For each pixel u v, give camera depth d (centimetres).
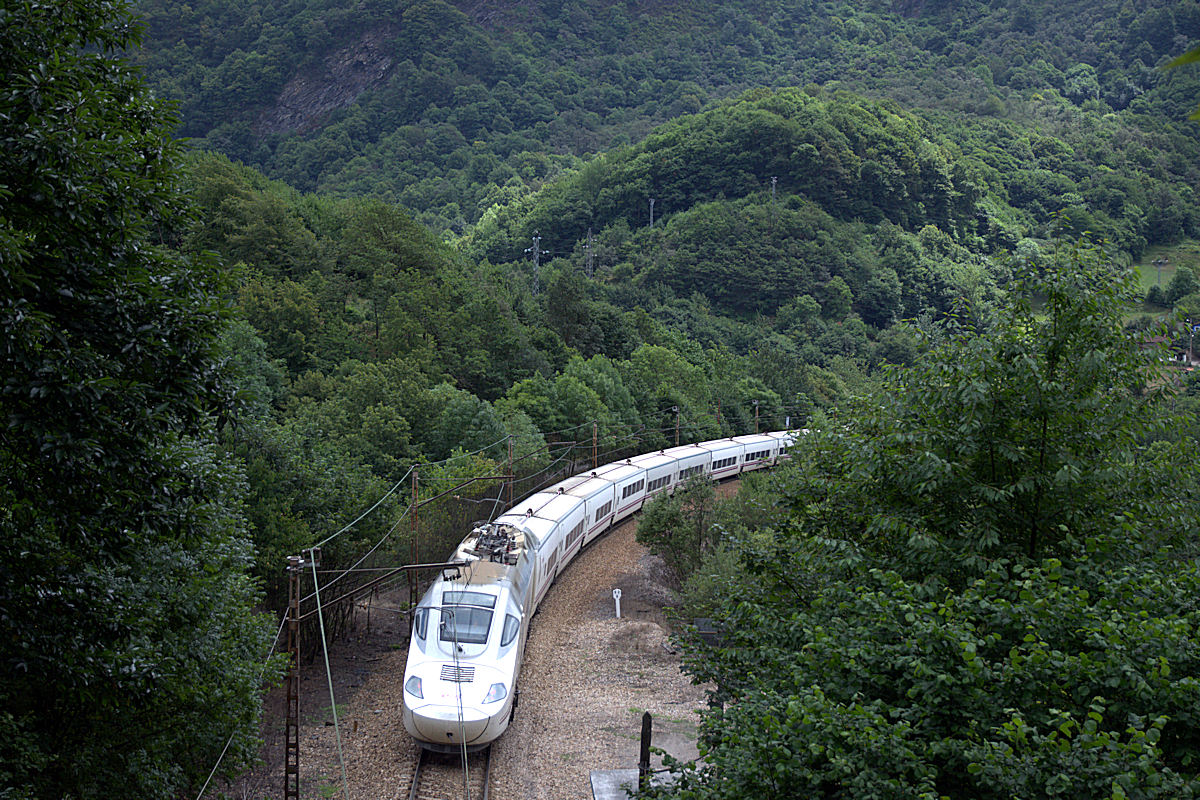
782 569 1328
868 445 1196
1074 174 16612
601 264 13812
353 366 4969
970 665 829
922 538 1077
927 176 15050
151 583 1388
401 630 2814
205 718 1520
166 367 1066
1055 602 912
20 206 948
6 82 991
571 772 1889
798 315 11769
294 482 2486
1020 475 1166
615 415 5928
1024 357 1105
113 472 1011
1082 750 713
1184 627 809
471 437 4228
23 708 1229
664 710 2248
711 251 12888
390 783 1820
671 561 3425
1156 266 13175
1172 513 1112
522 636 2219
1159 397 1174
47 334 905
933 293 12631
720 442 5731
